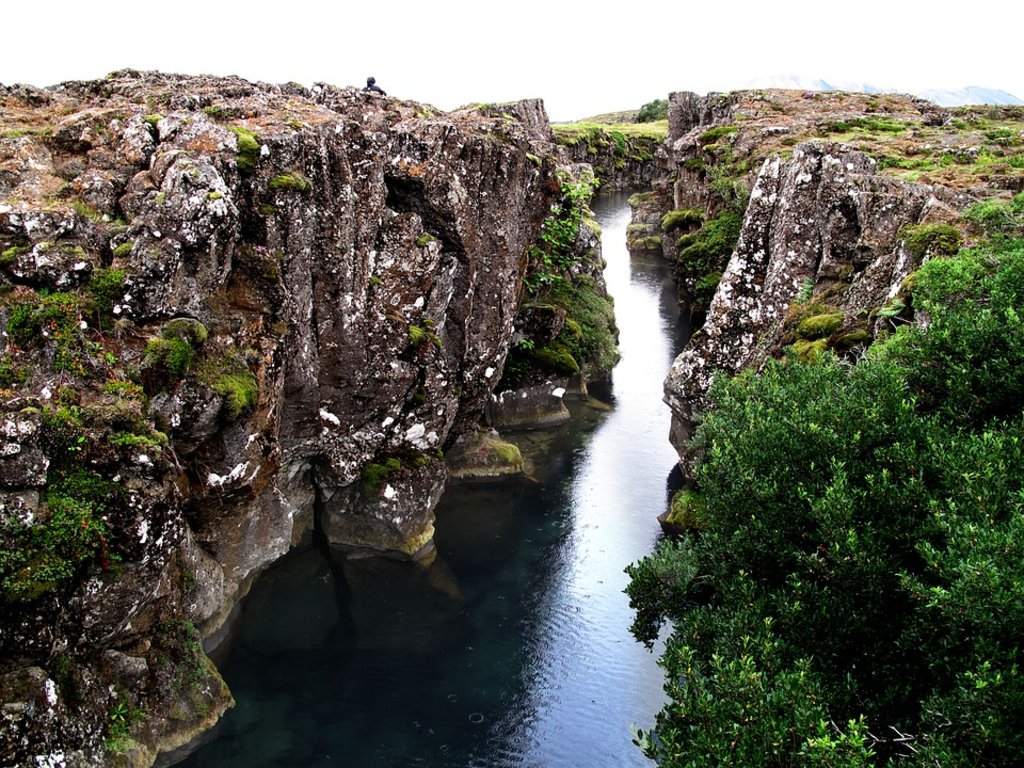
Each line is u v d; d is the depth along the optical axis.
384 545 27.28
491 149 28.17
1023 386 14.09
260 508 23.02
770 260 29.61
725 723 11.24
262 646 23.36
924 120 45.69
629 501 31.94
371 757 19.56
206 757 19.03
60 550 15.01
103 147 19.97
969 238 21.56
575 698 21.92
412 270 25.52
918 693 12.46
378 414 26.12
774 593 14.20
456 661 23.23
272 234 20.59
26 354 16.09
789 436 15.04
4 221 16.55
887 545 12.87
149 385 17.39
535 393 38.16
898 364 16.02
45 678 15.04
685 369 31.28
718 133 54.84
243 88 24.97
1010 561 10.60
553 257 41.53
